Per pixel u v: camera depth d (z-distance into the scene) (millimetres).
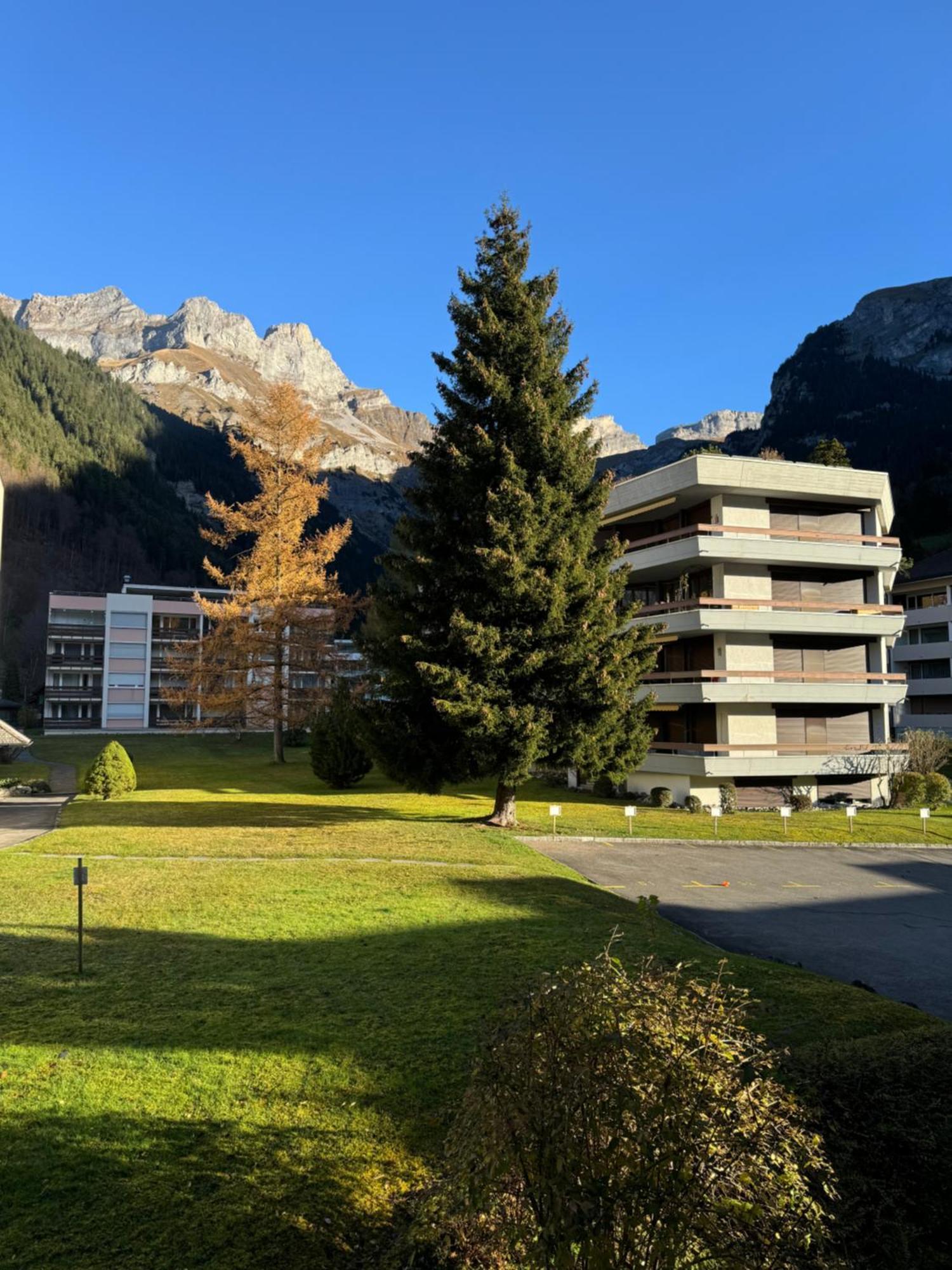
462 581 19359
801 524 31672
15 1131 5344
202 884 12883
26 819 22922
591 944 9711
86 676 78938
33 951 9336
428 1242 3924
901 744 32281
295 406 39812
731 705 29844
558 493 19156
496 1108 3115
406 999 7812
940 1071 4750
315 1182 4844
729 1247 2768
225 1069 6301
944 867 18844
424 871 14195
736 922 13062
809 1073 4711
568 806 27141
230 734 67375
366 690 36031
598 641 18719
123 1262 4102
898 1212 3461
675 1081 2965
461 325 20969
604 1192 2783
